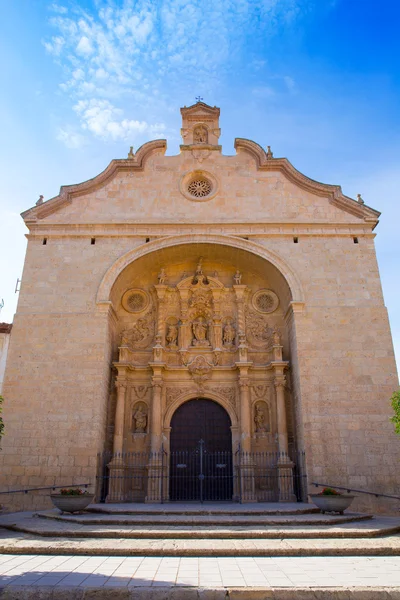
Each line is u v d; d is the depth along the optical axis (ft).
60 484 61.72
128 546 34.17
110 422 73.51
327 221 77.10
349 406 65.67
